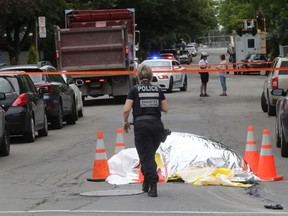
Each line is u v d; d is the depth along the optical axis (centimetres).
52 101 2077
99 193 1070
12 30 4834
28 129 1778
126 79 3041
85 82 3019
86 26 3378
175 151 1215
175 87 3850
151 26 6975
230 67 5978
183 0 6875
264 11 4706
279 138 1590
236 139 1792
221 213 907
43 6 4388
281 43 5238
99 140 1209
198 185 1133
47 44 5262
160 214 902
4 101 1736
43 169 1355
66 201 1009
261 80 4941
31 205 984
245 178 1153
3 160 1504
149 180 1028
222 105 2925
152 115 1034
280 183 1159
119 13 3441
